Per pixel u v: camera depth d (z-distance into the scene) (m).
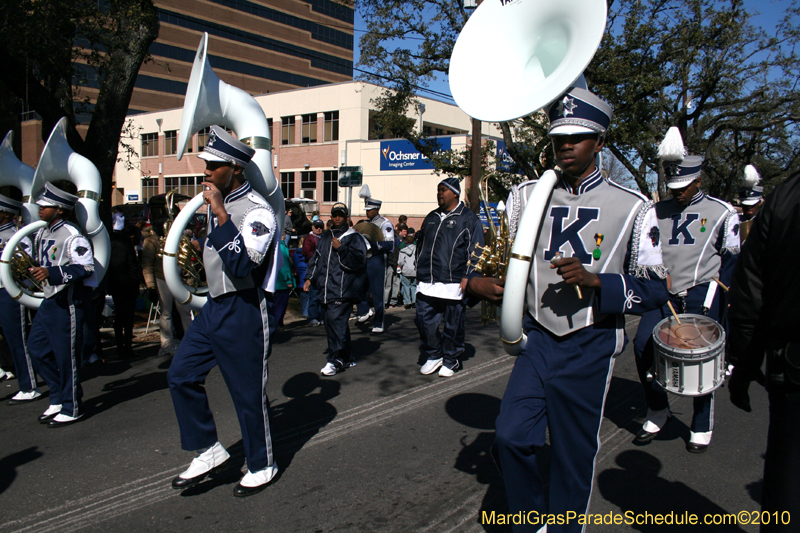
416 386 5.62
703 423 4.05
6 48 7.43
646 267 2.29
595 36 2.17
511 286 2.30
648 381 4.16
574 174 2.45
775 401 1.95
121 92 8.35
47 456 4.00
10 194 9.52
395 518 3.15
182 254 3.70
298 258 9.27
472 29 2.65
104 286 6.75
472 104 2.55
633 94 14.02
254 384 3.33
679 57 14.70
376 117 18.27
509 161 17.86
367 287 6.19
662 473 3.73
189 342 3.34
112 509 3.27
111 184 8.45
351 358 6.38
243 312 3.24
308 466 3.80
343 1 17.03
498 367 6.30
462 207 5.86
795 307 1.87
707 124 20.64
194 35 54.53
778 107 19.92
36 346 4.56
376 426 4.54
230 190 3.26
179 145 3.49
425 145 18.44
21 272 4.82
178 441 4.27
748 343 2.08
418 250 6.00
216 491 3.47
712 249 4.51
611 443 4.25
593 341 2.40
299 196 34.31
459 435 4.34
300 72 64.19
